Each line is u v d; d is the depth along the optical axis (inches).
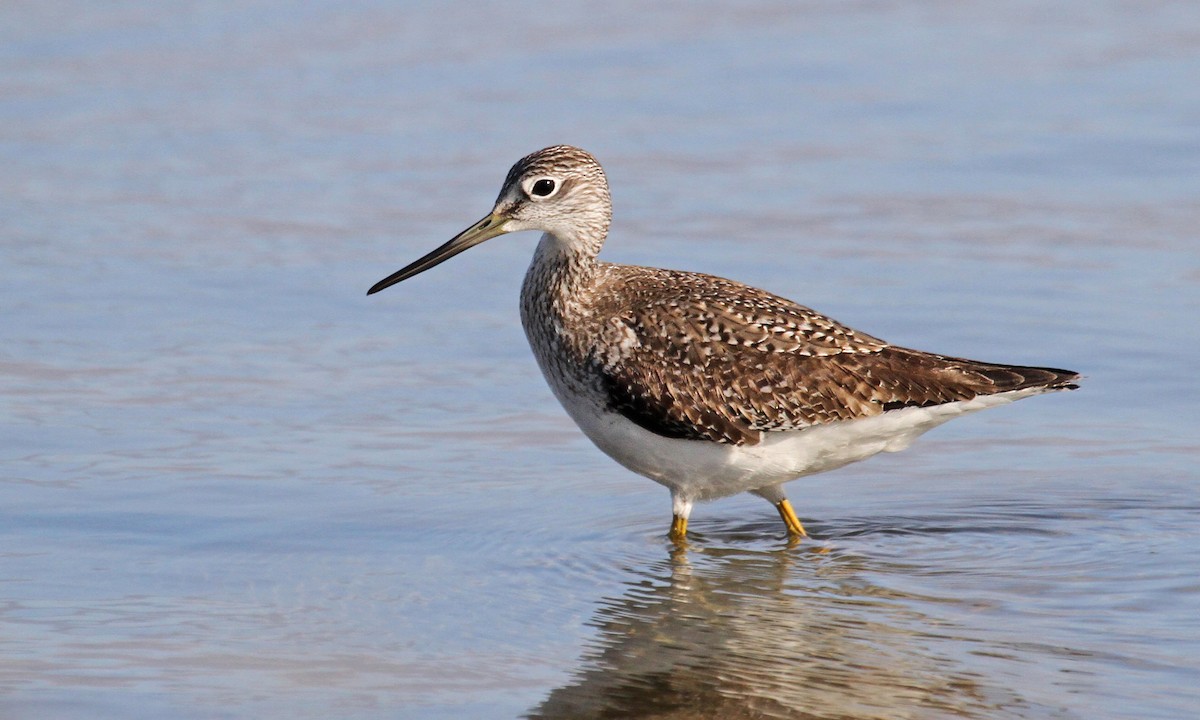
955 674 397.1
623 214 812.6
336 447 560.4
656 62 1082.1
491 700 379.9
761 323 499.2
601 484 545.3
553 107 989.2
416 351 657.0
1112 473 544.7
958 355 641.0
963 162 888.3
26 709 367.6
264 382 616.4
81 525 487.5
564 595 453.1
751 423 493.4
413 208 823.7
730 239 776.9
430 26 1168.2
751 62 1080.2
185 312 687.7
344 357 647.1
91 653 399.5
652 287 514.0
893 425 496.1
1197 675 392.2
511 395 616.4
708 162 894.4
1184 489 528.7
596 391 505.7
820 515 528.7
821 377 490.0
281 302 703.7
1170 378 620.7
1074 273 730.2
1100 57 1074.7
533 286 526.3
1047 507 520.7
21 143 914.1
